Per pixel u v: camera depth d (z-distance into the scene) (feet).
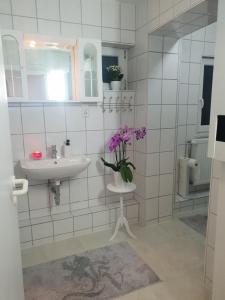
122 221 7.57
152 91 7.47
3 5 6.30
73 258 6.46
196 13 5.53
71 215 7.55
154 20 6.70
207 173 9.77
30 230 6.98
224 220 3.82
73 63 7.27
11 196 3.27
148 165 7.88
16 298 3.34
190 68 8.98
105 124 8.03
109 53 8.15
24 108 6.92
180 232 7.82
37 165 6.83
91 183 8.16
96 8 7.27
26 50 6.79
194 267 6.07
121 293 5.21
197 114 9.47
